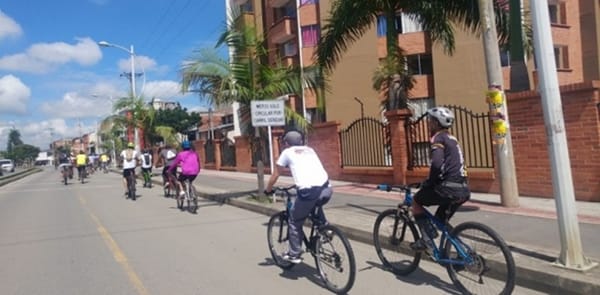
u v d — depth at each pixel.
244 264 6.80
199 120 67.38
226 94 12.50
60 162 26.98
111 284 6.08
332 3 13.06
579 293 4.79
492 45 8.60
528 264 5.33
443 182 4.99
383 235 6.34
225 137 30.12
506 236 6.68
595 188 8.48
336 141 15.86
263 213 11.66
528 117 9.55
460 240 5.01
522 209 8.45
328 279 5.57
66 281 6.30
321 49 12.89
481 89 24.58
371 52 26.94
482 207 8.88
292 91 12.85
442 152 4.96
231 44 12.65
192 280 6.11
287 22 31.61
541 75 5.22
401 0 11.92
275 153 20.55
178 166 12.74
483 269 4.79
